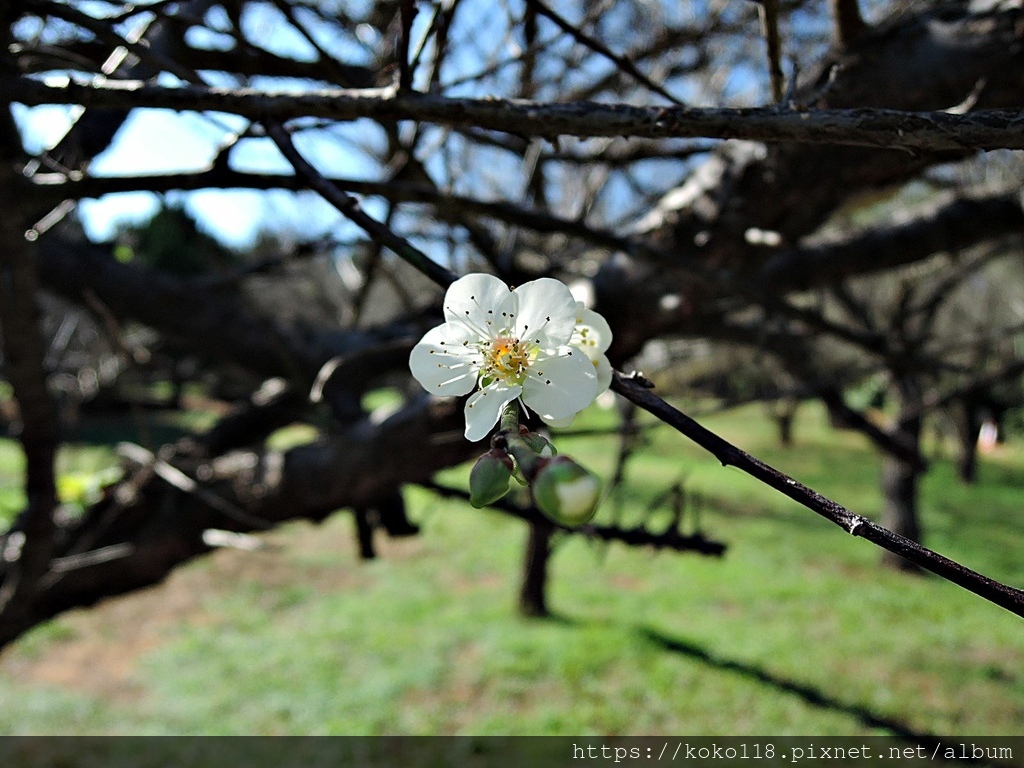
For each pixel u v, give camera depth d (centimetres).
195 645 821
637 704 679
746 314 511
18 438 243
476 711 672
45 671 766
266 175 156
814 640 809
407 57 117
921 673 731
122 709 684
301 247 297
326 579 1027
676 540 287
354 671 754
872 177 218
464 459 267
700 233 241
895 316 468
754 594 944
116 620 895
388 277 282
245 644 822
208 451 358
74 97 126
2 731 641
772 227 237
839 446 1959
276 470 287
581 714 661
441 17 179
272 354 352
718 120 102
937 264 639
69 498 323
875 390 1756
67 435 525
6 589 276
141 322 353
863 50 189
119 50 172
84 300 345
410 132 246
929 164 208
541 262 349
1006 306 1011
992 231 304
